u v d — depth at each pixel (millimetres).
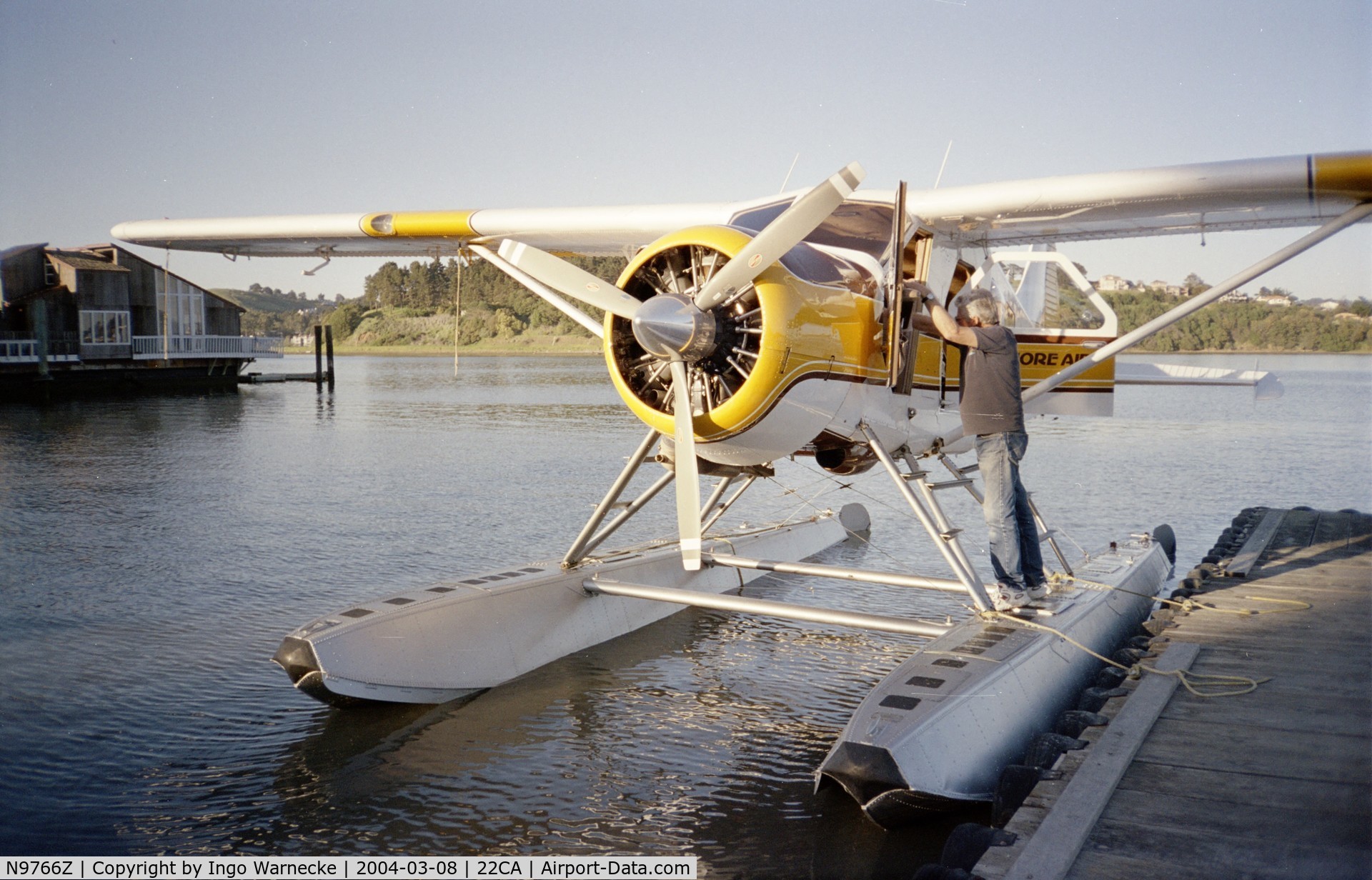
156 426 19891
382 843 3605
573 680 5473
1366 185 4641
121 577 7422
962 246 6066
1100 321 6453
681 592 5605
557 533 9203
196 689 5160
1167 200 5055
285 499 11086
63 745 4438
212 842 3600
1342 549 7293
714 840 3631
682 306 4223
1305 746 3334
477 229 6742
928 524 4910
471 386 34781
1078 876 2488
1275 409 26078
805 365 4340
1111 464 14820
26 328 27719
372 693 4797
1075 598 5387
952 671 4156
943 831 3688
